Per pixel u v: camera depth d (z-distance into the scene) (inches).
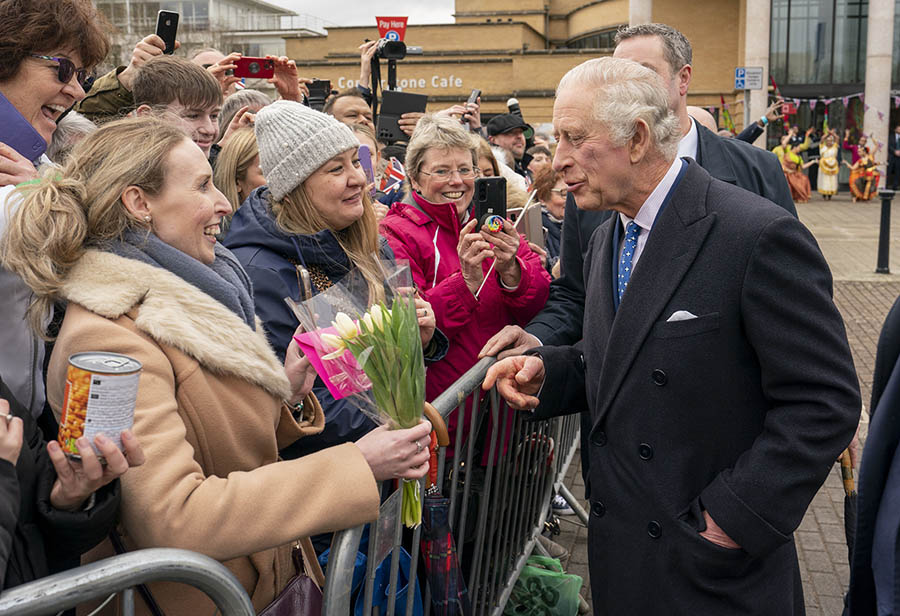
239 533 57.0
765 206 76.4
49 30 79.3
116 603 62.2
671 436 78.3
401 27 310.5
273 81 172.1
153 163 64.6
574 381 95.7
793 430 72.9
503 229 110.3
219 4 1940.2
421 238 122.0
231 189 116.7
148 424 56.5
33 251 59.0
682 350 76.9
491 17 1519.4
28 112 82.0
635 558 80.5
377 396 67.2
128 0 971.3
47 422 64.4
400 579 83.8
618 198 80.7
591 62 81.5
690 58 121.2
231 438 62.5
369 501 61.7
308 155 89.5
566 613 124.0
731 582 77.4
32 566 51.2
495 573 110.3
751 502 73.0
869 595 70.7
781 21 1047.6
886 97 975.0
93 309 58.0
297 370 75.2
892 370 71.4
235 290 69.2
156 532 55.4
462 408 90.5
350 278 81.1
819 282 74.2
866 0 1026.1
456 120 127.6
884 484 67.9
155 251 64.4
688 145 121.0
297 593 67.4
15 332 62.4
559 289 121.3
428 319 94.0
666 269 78.3
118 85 146.4
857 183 885.2
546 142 297.1
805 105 1052.5
